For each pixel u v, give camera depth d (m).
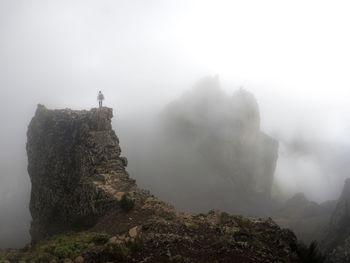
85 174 38.22
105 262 16.70
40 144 49.44
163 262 16.89
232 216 25.67
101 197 31.92
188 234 21.42
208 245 19.86
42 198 46.06
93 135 40.81
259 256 18.97
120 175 37.09
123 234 21.38
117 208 28.56
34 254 18.56
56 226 39.28
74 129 44.91
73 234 24.59
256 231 23.44
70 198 38.72
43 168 47.22
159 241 19.44
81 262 16.91
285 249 21.02
